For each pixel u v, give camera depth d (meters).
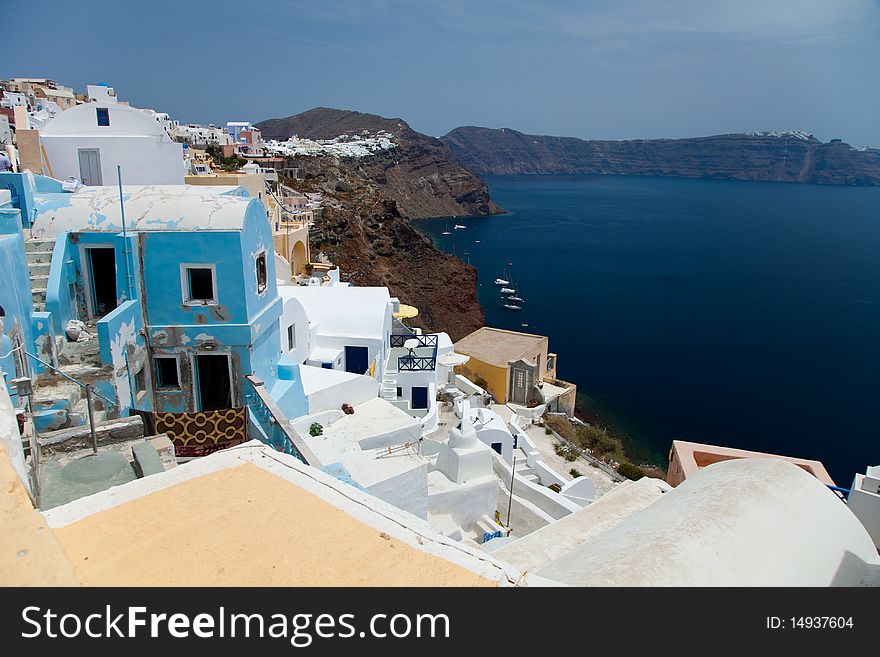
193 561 4.54
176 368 15.86
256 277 16.73
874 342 97.50
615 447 43.66
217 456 6.05
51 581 3.69
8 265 11.79
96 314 15.47
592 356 89.69
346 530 5.02
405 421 21.20
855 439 62.69
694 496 7.19
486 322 111.88
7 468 4.39
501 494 23.70
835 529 6.80
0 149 28.94
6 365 10.82
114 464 10.21
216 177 43.81
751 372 83.06
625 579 5.38
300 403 19.91
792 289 138.00
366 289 31.03
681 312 116.81
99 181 27.94
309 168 148.75
